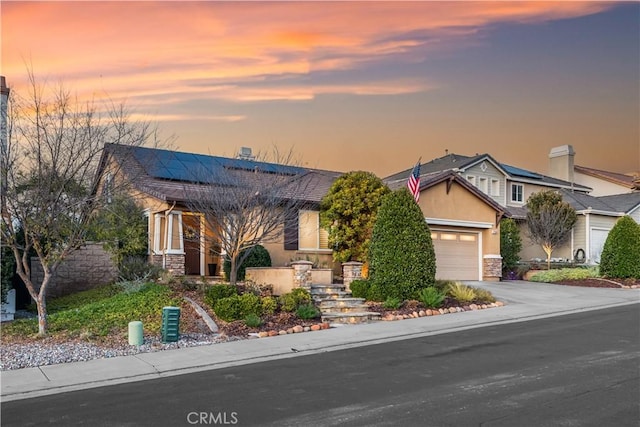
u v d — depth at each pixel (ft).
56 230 38.70
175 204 56.49
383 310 48.21
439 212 73.05
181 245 57.88
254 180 54.60
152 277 54.44
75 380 27.66
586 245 98.48
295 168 66.85
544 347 33.83
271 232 55.21
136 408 22.76
